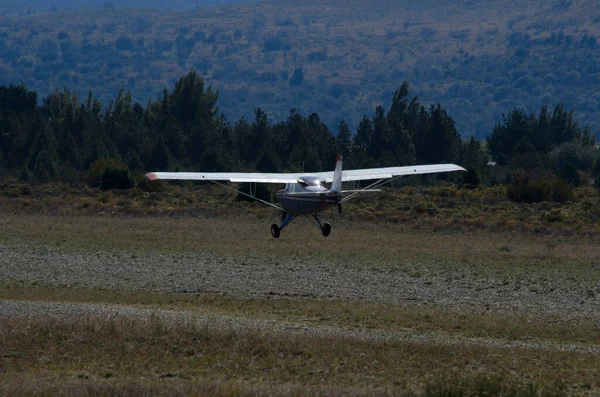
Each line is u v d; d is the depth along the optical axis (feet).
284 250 558.15
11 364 255.70
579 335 329.93
